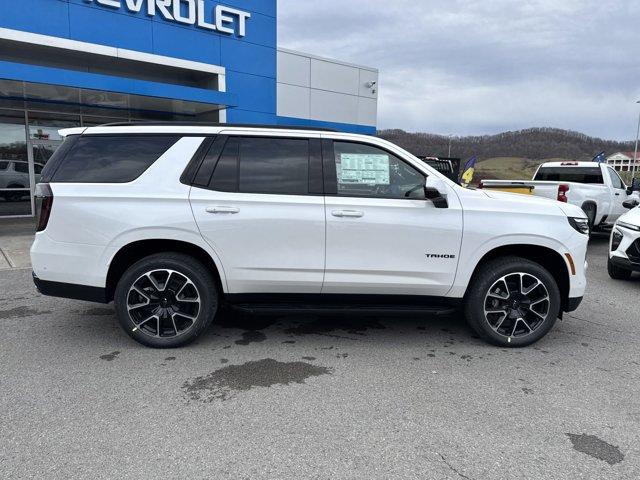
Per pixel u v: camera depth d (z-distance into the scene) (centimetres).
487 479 264
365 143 445
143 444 293
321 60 1769
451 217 437
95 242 420
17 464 271
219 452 286
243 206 426
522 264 444
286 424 318
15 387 364
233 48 1377
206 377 386
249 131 441
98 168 430
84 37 1129
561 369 412
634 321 552
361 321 534
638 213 751
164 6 1230
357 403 347
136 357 423
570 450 293
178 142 436
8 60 1123
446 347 460
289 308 444
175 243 440
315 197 432
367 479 263
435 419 327
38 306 569
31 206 1354
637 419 331
